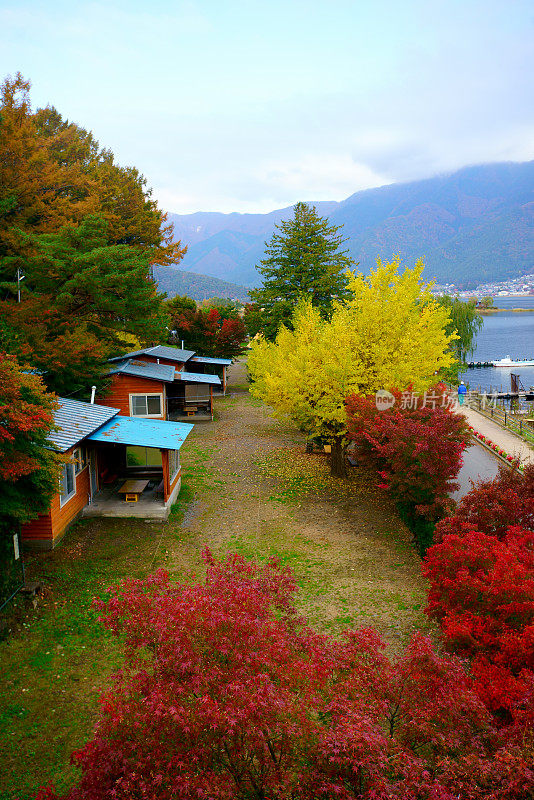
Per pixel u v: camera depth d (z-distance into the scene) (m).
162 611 5.31
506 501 10.70
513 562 7.91
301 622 6.54
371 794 4.14
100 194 30.98
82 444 15.71
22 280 21.91
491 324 173.50
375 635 6.21
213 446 25.81
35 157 23.20
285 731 4.59
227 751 4.53
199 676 4.68
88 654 9.45
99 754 4.47
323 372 18.22
